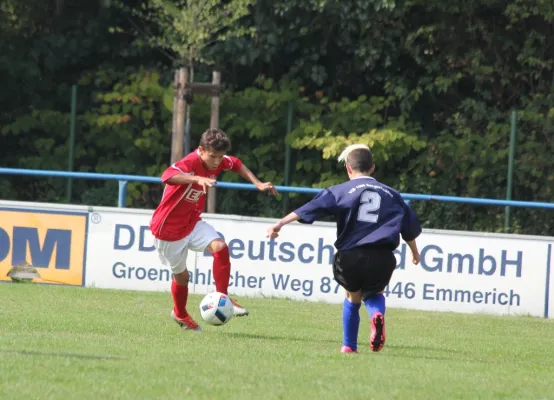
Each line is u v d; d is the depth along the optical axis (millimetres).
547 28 54469
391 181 51656
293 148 51406
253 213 51062
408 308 33875
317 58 55656
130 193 51656
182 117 48562
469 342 24875
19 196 53125
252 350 19375
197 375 15336
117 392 13562
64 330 22047
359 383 15336
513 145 46875
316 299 33969
